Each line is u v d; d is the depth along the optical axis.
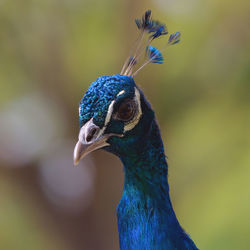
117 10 11.73
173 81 12.58
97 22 12.01
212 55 12.41
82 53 12.27
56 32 12.40
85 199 13.06
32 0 12.26
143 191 4.71
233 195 12.11
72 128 12.91
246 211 11.73
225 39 12.34
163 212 4.72
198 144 13.32
